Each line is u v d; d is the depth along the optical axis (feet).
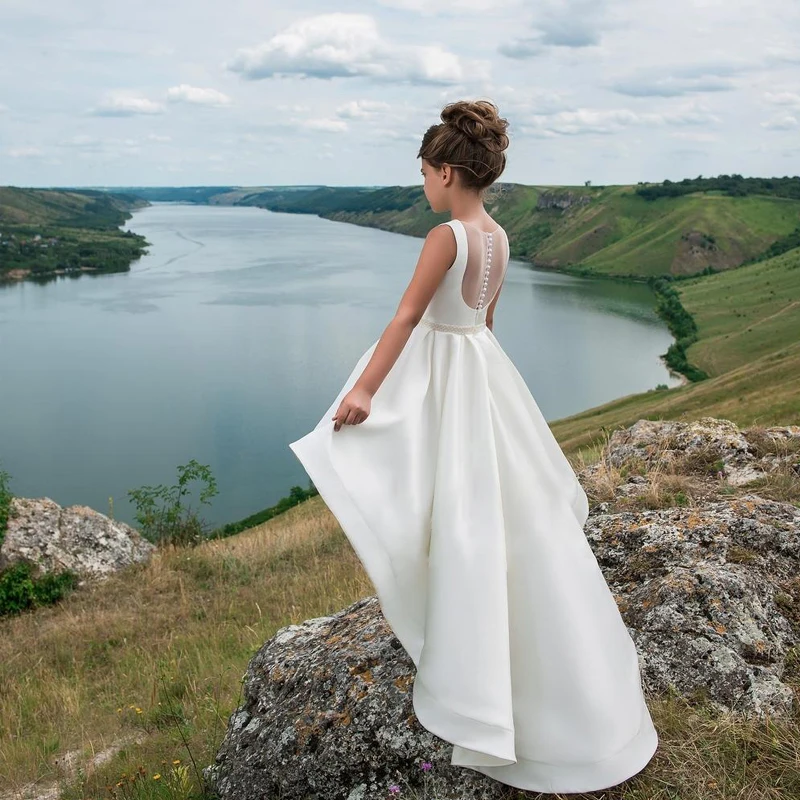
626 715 7.27
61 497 227.61
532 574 7.30
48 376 379.35
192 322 510.17
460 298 7.54
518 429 7.66
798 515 11.24
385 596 7.25
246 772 9.58
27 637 30.60
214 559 37.09
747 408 148.97
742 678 8.46
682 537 10.77
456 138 7.30
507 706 6.84
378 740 8.59
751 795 7.13
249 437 289.53
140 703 19.10
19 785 15.11
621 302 576.20
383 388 7.61
